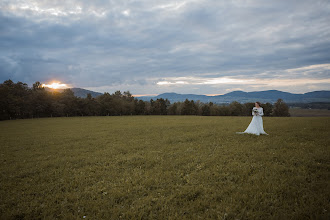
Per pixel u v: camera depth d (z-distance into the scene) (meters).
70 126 30.83
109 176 7.55
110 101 90.12
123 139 16.28
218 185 6.19
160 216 4.75
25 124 38.78
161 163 8.81
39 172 8.65
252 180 6.38
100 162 9.66
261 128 14.56
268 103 95.19
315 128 16.48
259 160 8.35
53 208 5.35
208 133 16.75
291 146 10.24
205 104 96.75
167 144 13.20
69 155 11.56
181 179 6.81
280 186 5.75
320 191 5.29
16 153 12.65
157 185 6.46
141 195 5.91
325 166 7.07
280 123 23.22
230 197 5.37
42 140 17.48
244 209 4.73
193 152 10.48
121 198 5.73
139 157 10.05
